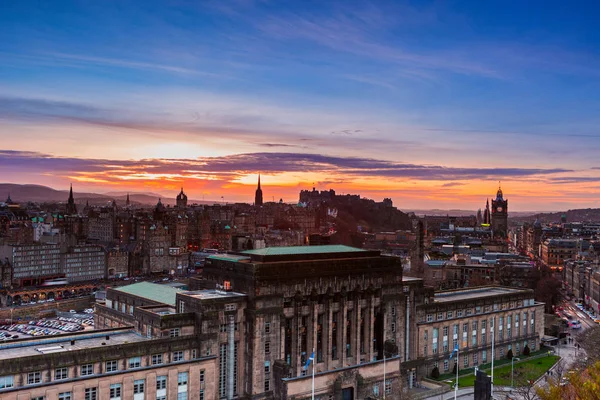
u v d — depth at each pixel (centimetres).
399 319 19350
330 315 17500
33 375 12538
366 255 19162
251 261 16725
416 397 17762
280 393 15675
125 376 13688
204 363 14962
